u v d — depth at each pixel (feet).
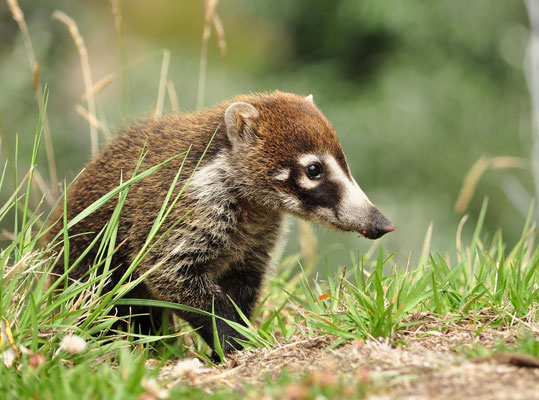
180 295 29.60
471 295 26.05
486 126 80.64
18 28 74.64
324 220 30.27
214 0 38.86
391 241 75.56
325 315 25.43
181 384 20.95
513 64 80.64
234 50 95.61
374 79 83.92
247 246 31.73
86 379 19.26
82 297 26.17
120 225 30.40
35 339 22.70
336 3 87.35
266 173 30.32
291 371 21.43
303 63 91.71
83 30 78.84
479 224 31.35
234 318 29.58
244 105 30.32
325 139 30.27
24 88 71.87
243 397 18.84
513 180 79.00
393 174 79.41
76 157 73.61
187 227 29.53
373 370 20.34
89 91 37.29
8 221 65.16
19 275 24.49
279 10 89.76
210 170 30.17
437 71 80.74
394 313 24.84
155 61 83.30
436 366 19.99
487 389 17.75
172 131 31.86
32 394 19.25
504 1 79.66
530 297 25.29
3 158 69.31
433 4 79.82
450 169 78.59
